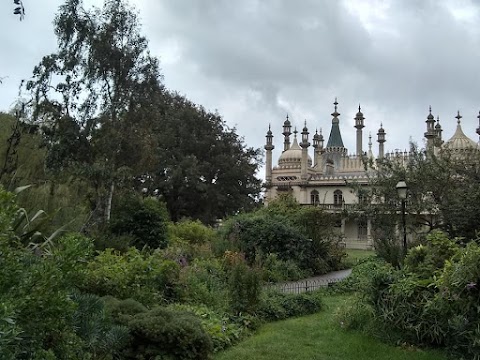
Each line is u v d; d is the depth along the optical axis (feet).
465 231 69.56
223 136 163.12
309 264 77.25
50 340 14.07
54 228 40.73
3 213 13.11
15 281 12.64
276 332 33.96
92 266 31.07
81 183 62.13
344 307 37.09
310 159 260.21
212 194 151.12
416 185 80.07
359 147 247.09
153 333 22.91
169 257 48.80
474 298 25.88
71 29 85.05
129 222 66.95
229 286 40.45
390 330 30.73
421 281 29.96
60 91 83.87
